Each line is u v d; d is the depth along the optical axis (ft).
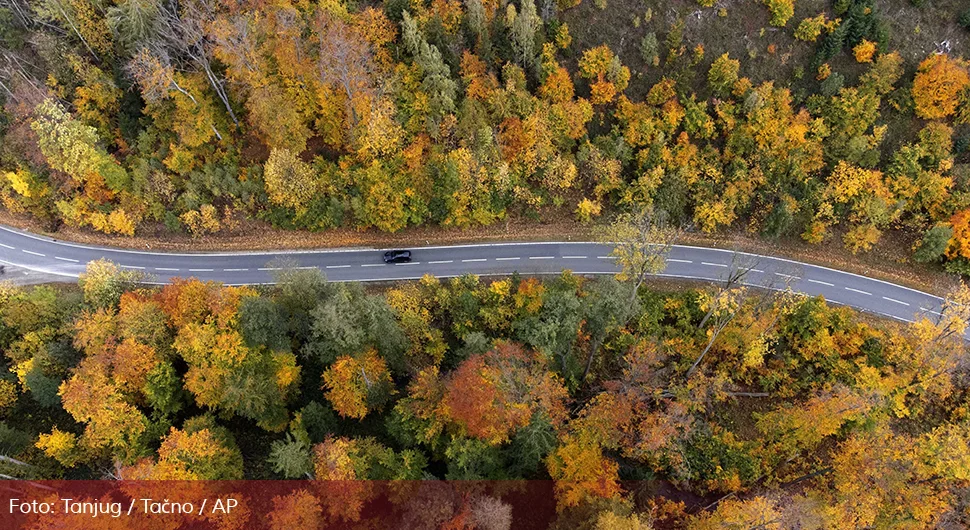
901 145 243.19
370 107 221.25
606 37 253.44
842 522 166.71
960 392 208.33
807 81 250.57
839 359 211.20
